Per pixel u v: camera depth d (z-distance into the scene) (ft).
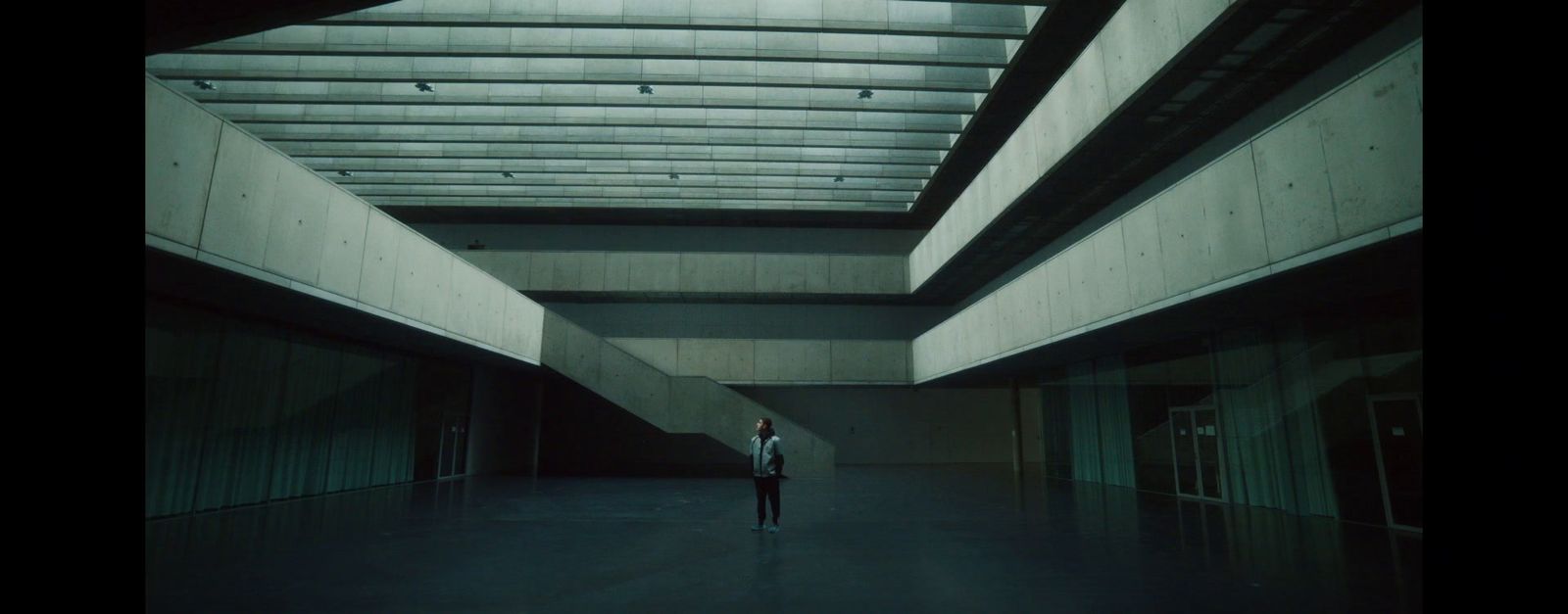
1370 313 30.30
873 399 91.81
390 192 75.77
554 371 65.72
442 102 52.75
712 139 60.90
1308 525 31.19
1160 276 32.42
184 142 24.41
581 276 81.97
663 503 41.45
